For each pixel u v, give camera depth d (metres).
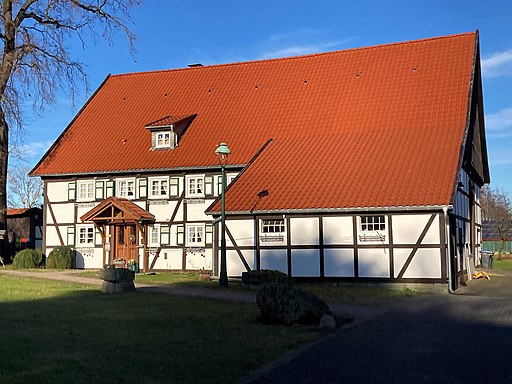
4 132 32.59
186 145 31.78
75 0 29.83
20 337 10.86
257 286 21.03
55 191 33.84
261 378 8.63
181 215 31.14
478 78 31.83
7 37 30.05
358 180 24.38
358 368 9.26
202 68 37.41
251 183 26.25
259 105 32.81
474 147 32.16
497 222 70.00
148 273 29.88
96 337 11.07
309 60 34.78
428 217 22.48
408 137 26.47
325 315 13.09
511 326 13.37
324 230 23.98
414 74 30.59
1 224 33.47
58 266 31.73
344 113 29.97
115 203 30.72
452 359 9.89
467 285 25.39
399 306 17.30
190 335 11.50
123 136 34.03
